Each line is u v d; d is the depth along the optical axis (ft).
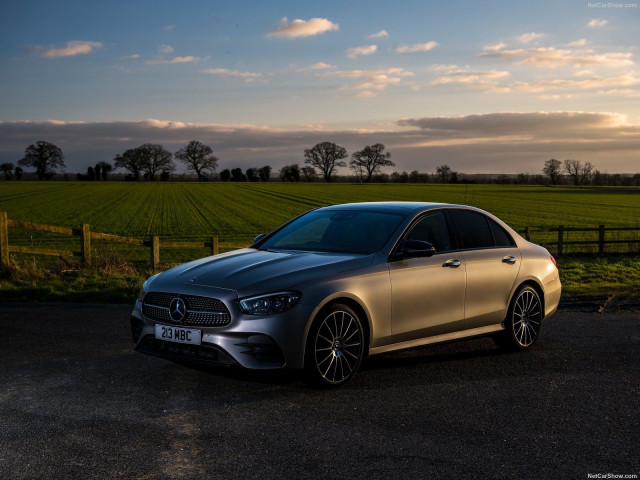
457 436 13.57
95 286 37.09
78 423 14.19
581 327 26.45
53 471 11.60
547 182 447.83
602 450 12.89
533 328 22.38
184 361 16.52
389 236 18.97
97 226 127.03
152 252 47.34
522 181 453.58
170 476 11.42
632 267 53.93
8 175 494.59
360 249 18.71
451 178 480.64
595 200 234.79
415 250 18.07
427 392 16.80
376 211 20.57
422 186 396.78
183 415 14.76
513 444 13.15
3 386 17.08
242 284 16.22
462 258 20.12
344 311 16.90
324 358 16.66
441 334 19.69
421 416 14.84
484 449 12.84
